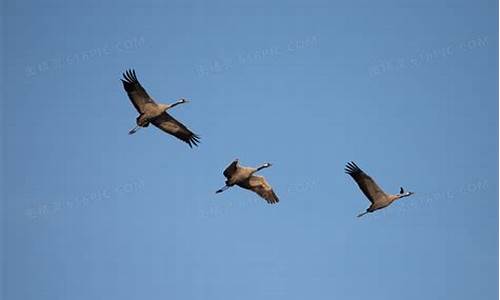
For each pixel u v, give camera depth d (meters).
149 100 70.62
